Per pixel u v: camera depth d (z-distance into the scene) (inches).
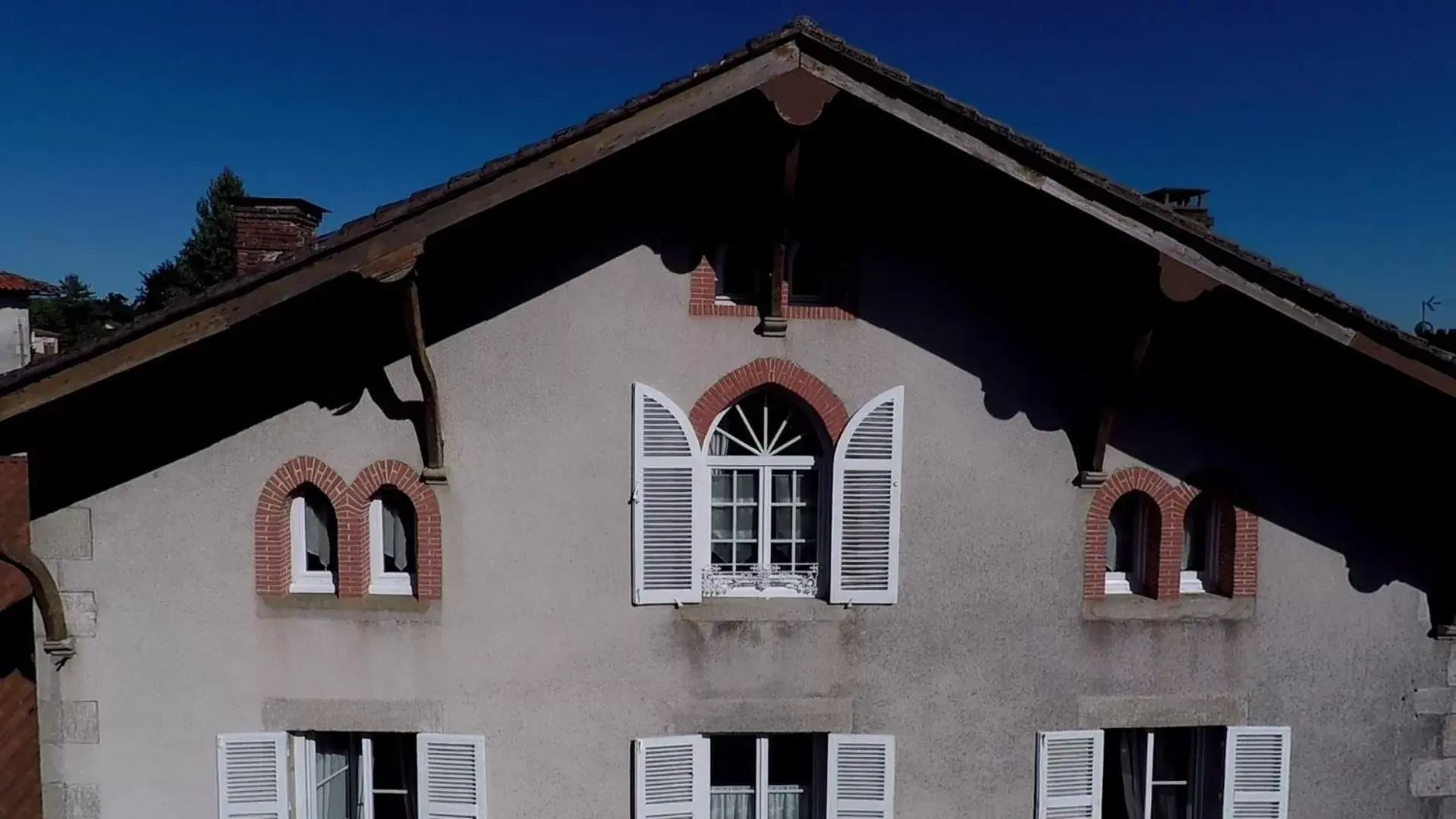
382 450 272.1
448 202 228.7
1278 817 291.3
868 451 279.6
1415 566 293.1
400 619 273.9
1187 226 237.9
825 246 287.1
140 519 269.0
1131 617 287.9
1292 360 281.9
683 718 279.7
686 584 277.9
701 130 253.3
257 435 269.6
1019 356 283.7
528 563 275.9
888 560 280.8
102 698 271.6
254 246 362.3
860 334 280.2
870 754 282.8
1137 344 258.5
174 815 274.8
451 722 276.2
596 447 276.4
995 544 285.6
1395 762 295.9
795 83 230.1
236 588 271.4
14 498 260.5
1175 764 304.3
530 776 278.4
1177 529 288.0
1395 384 264.7
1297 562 291.0
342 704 274.7
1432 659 295.0
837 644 282.7
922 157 258.8
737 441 288.5
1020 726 287.7
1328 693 293.6
